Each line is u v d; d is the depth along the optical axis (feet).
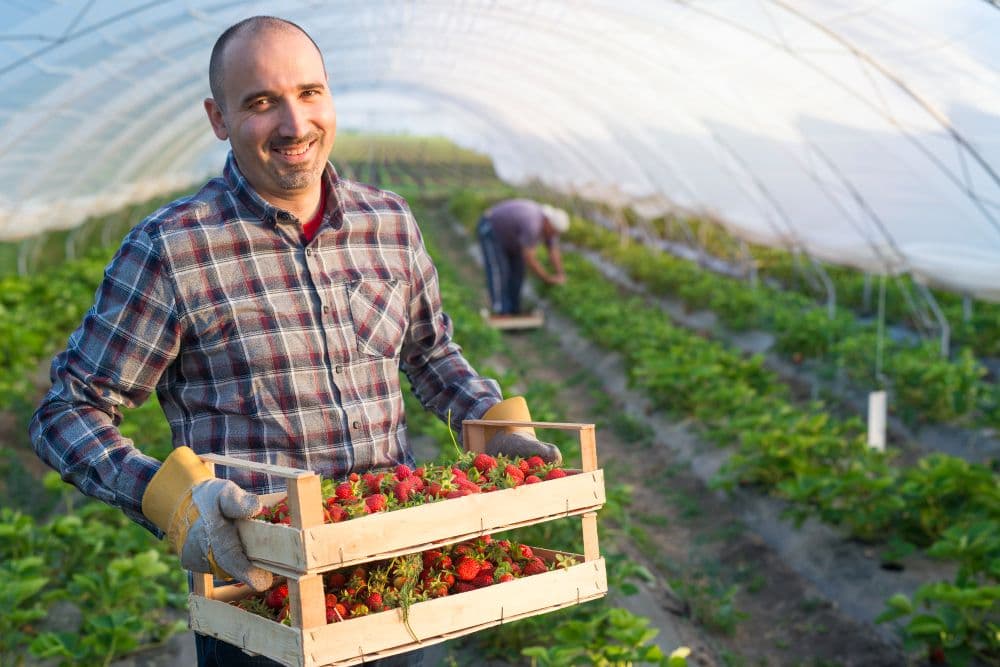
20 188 46.19
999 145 25.26
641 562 25.05
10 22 26.58
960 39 21.71
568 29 39.37
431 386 10.05
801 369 42.88
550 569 8.47
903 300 48.91
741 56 31.55
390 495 7.70
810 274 58.80
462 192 116.88
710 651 20.77
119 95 42.63
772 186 41.29
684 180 52.70
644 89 44.39
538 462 8.66
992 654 18.60
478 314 53.62
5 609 17.87
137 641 18.44
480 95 76.64
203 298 8.27
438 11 39.99
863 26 23.80
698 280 60.80
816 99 30.55
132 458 7.82
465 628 7.70
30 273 66.13
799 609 22.72
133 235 8.32
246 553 7.27
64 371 8.20
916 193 31.09
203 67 42.98
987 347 42.45
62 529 21.40
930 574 22.57
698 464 32.81
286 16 38.45
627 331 47.24
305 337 8.53
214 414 8.50
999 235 29.50
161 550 22.41
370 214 9.09
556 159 82.94
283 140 8.00
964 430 33.53
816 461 28.30
